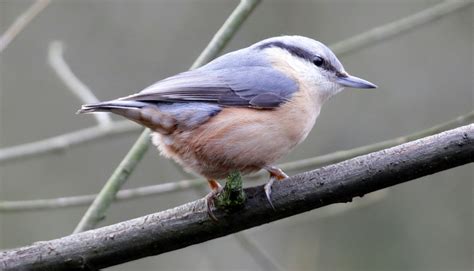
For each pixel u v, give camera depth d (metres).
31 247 5.66
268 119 6.98
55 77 13.70
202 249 12.62
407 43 13.12
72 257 5.63
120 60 13.72
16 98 13.60
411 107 12.79
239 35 13.30
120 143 13.41
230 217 5.70
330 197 5.66
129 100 6.73
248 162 6.95
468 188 11.98
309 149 12.66
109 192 7.01
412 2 13.19
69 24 13.84
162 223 5.72
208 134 6.81
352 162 5.66
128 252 5.70
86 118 13.61
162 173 13.09
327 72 7.82
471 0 9.16
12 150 9.00
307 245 11.92
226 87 7.06
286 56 7.68
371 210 12.11
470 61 12.85
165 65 13.60
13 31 8.80
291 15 13.39
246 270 12.46
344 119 12.84
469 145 5.41
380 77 13.00
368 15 13.30
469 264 11.65
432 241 11.91
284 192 5.71
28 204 8.23
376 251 11.97
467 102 12.70
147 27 13.90
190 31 13.88
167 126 6.81
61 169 13.27
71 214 12.88
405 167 5.51
